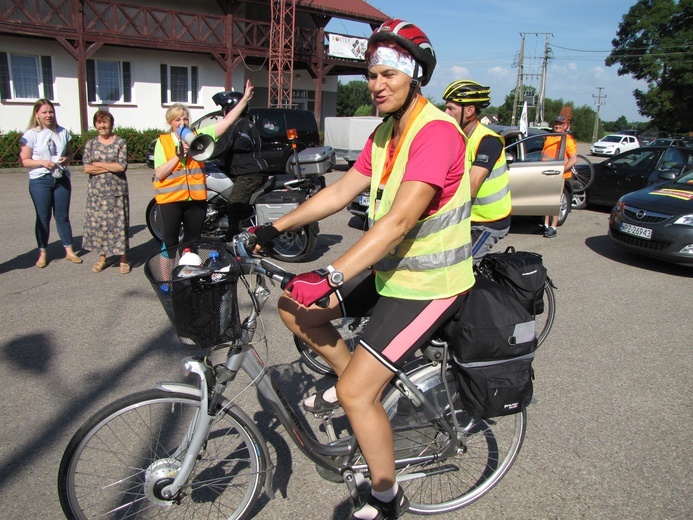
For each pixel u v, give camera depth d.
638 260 7.66
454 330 2.31
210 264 2.08
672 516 2.67
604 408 3.65
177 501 2.32
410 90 2.03
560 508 2.71
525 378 2.33
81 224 8.33
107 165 5.72
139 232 8.05
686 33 45.12
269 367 3.97
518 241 8.62
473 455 2.90
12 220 8.50
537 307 3.41
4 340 4.33
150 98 20.17
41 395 3.55
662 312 5.55
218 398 2.28
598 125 69.06
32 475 2.80
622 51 47.91
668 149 10.55
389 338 2.16
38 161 5.85
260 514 2.61
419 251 2.14
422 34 2.03
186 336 2.07
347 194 2.44
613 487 2.87
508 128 8.74
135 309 5.02
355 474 2.48
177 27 19.67
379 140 2.29
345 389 2.19
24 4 16.45
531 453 3.13
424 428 2.56
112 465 2.52
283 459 3.01
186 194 5.56
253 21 21.56
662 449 3.21
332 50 24.30
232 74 22.17
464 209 2.16
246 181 6.75
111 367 3.95
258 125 13.62
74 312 4.92
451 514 2.65
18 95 17.42
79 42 17.36
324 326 2.52
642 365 4.31
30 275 5.91
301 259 6.83
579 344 4.68
